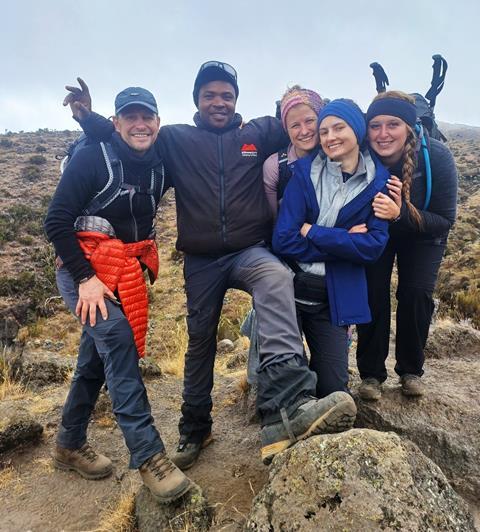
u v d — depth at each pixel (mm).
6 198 22953
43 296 14125
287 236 2814
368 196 2770
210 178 2984
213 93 3143
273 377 2549
